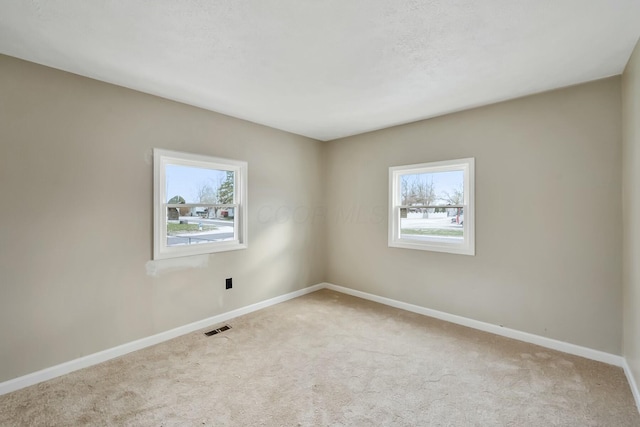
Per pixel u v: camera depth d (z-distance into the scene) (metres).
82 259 2.33
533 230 2.72
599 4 1.51
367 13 1.59
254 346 2.67
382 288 3.89
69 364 2.26
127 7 1.54
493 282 2.96
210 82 2.47
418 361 2.40
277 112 3.23
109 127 2.46
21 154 2.07
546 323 2.66
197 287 3.07
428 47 1.94
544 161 2.66
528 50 1.97
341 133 4.13
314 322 3.23
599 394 1.97
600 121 2.39
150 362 2.40
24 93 2.08
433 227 3.47
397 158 3.73
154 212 2.72
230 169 3.41
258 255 3.67
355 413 1.80
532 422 1.73
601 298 2.40
